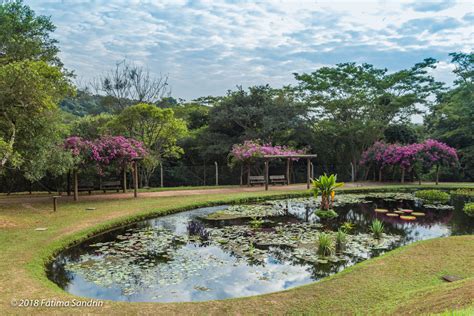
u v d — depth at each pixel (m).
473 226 8.74
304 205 11.86
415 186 17.09
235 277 5.21
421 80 20.08
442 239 6.64
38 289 4.30
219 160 21.30
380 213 10.48
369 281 4.51
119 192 14.80
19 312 3.65
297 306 3.83
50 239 6.65
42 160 9.88
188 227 8.50
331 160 22.53
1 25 12.78
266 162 15.80
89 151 11.69
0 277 4.68
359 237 7.51
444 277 4.59
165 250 6.54
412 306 3.34
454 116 20.75
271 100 21.55
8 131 9.65
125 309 3.80
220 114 20.67
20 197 12.93
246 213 10.35
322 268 5.60
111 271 5.41
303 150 19.38
